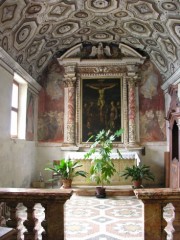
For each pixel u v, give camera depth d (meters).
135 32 11.12
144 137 12.69
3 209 4.62
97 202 8.78
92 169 9.51
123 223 6.45
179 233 3.17
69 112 12.55
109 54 12.80
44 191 3.36
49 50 11.87
